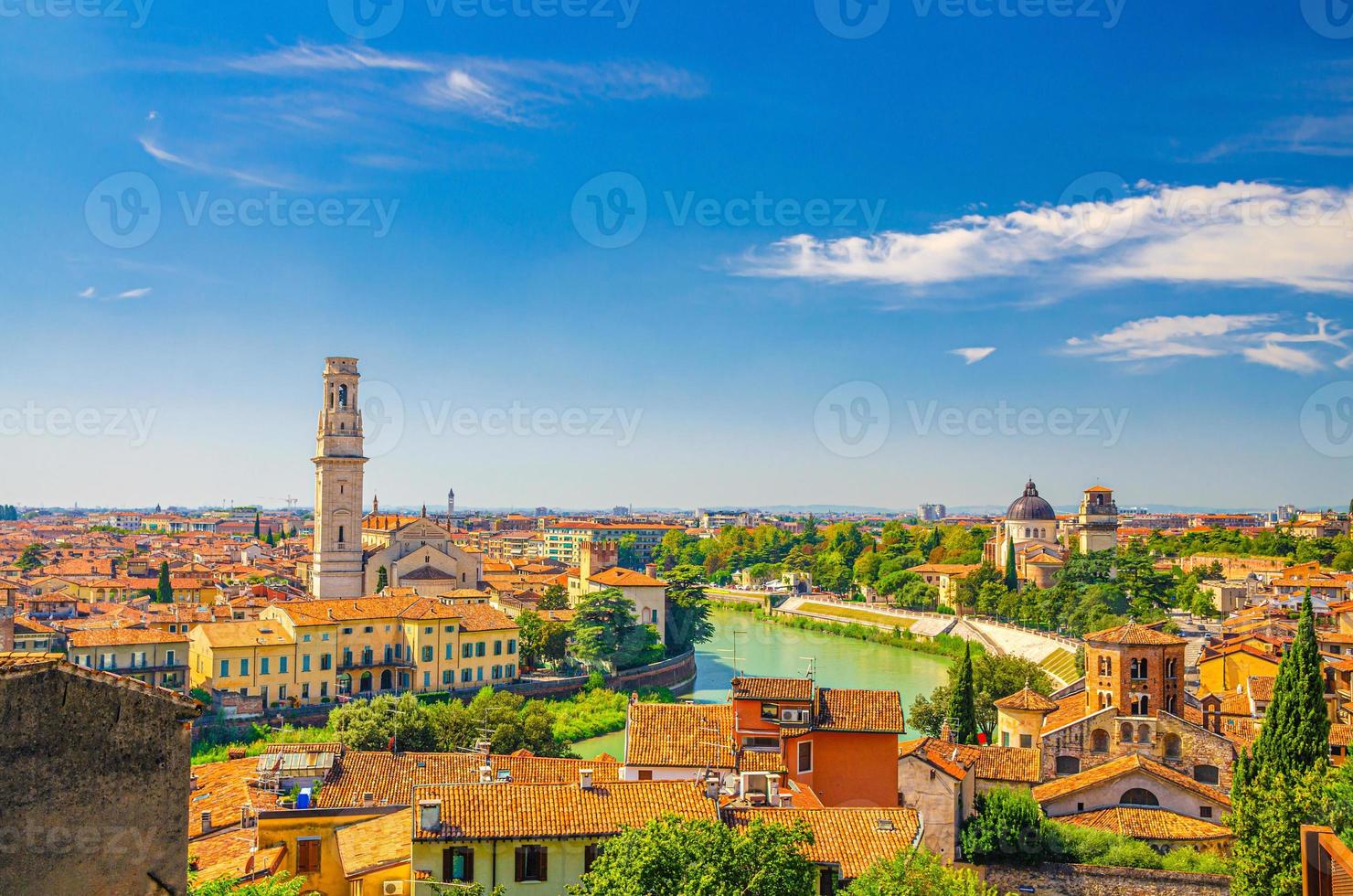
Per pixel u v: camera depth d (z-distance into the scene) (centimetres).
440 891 5875
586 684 19212
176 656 15775
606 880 5272
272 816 6731
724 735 8594
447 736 12431
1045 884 8812
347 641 17212
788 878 5359
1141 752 11112
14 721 3403
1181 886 8612
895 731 8356
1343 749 10675
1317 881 5491
